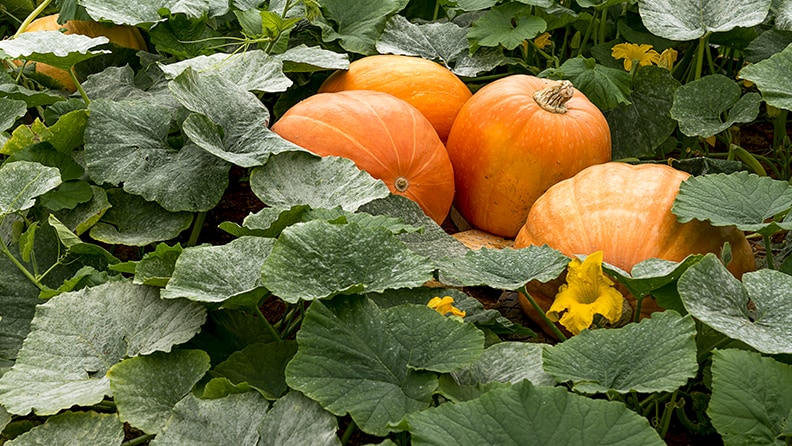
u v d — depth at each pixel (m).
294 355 2.45
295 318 2.69
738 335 2.32
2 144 2.89
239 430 2.33
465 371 2.40
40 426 2.38
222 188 2.77
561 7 3.29
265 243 2.53
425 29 3.30
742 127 3.43
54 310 2.49
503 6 3.24
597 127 2.95
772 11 3.22
